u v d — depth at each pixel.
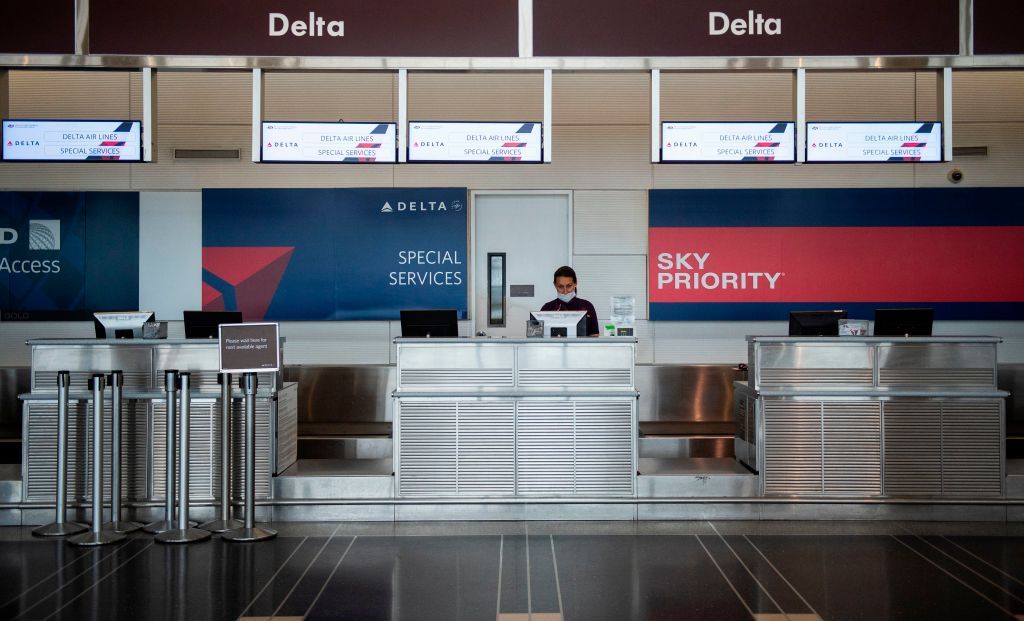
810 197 8.06
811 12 5.76
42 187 8.01
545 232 8.23
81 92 8.04
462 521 5.86
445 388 5.91
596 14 5.74
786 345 5.93
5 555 5.05
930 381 5.91
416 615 3.99
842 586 4.40
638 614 3.99
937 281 8.04
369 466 6.36
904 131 5.98
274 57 5.71
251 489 5.45
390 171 8.10
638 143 8.16
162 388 6.01
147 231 8.06
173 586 4.43
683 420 7.94
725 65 5.74
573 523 5.80
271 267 8.04
